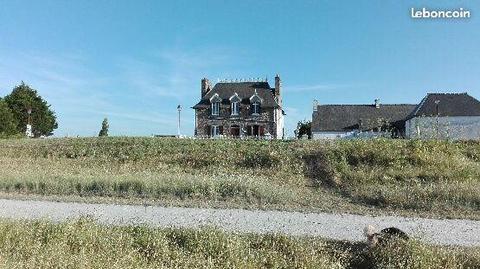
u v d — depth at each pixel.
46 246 8.88
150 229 10.24
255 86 53.12
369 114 58.56
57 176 19.20
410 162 21.66
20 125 62.44
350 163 22.30
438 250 8.98
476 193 15.20
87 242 9.20
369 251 9.20
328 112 59.59
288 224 12.10
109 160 27.34
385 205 15.38
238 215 13.34
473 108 47.91
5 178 18.94
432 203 14.91
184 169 23.91
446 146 23.44
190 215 13.22
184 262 8.48
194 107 52.69
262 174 22.14
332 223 12.38
